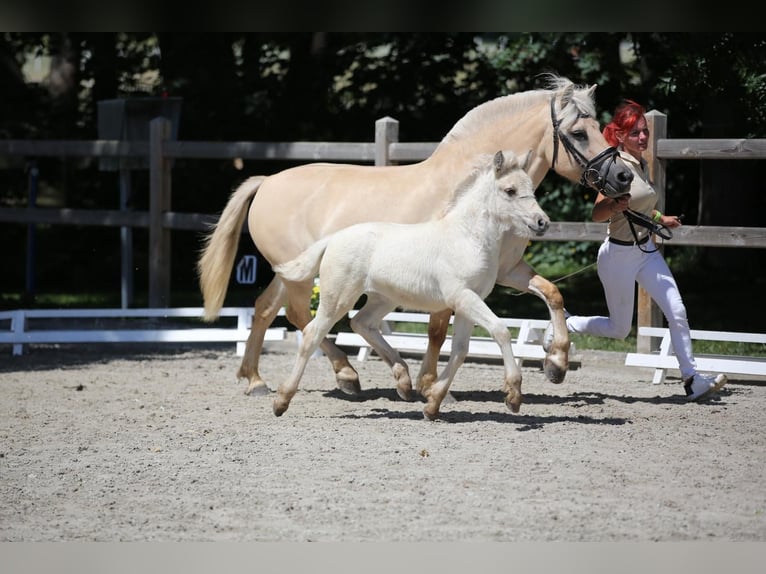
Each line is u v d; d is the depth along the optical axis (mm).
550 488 7695
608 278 11078
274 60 23562
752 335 12656
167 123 18016
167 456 8836
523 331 14016
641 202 10773
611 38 20344
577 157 10508
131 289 19203
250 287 24203
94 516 7172
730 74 16969
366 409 10984
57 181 27078
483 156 9703
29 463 8648
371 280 9914
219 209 24312
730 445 9156
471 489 7680
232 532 6781
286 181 11578
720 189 21531
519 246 10391
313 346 10297
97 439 9562
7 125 25625
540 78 21250
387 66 22531
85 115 25656
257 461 8602
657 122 13633
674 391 12258
